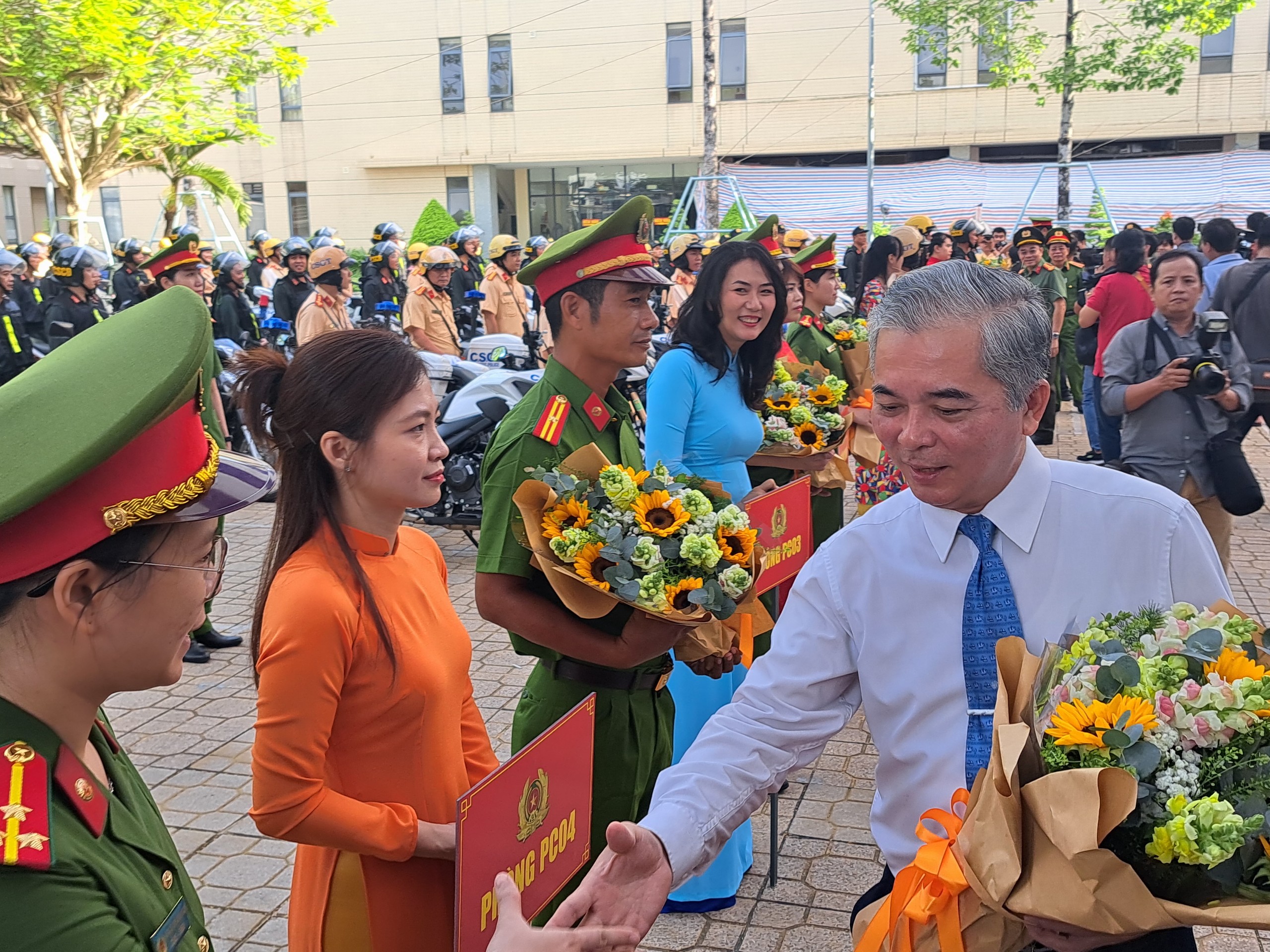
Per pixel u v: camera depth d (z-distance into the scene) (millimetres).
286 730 1763
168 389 1152
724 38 26531
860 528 1812
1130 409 4660
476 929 1720
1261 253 6117
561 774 1943
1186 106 24594
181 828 3676
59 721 1209
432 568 2088
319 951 1903
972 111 25562
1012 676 1549
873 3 18375
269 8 17156
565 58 27422
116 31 15414
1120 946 1533
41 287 11383
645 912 1639
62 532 1141
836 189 21531
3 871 1081
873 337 1663
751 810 1794
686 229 19453
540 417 2553
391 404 1872
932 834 1566
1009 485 1702
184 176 21422
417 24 28031
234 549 7199
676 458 3236
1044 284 9695
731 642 2773
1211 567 1691
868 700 1788
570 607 2348
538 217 29625
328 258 8250
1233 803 1329
